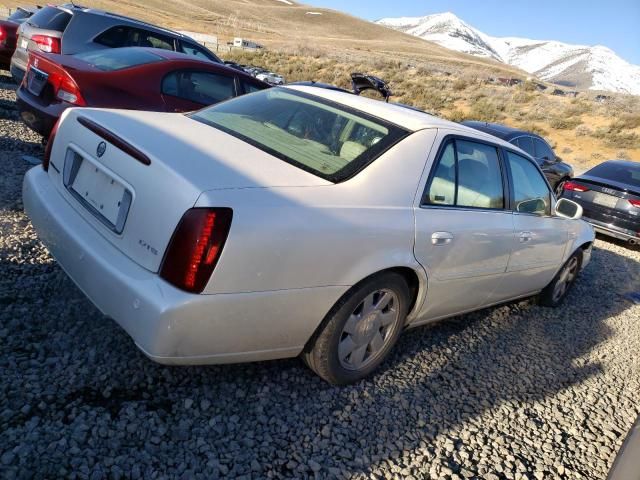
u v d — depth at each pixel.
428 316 3.52
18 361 2.68
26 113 5.52
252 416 2.68
